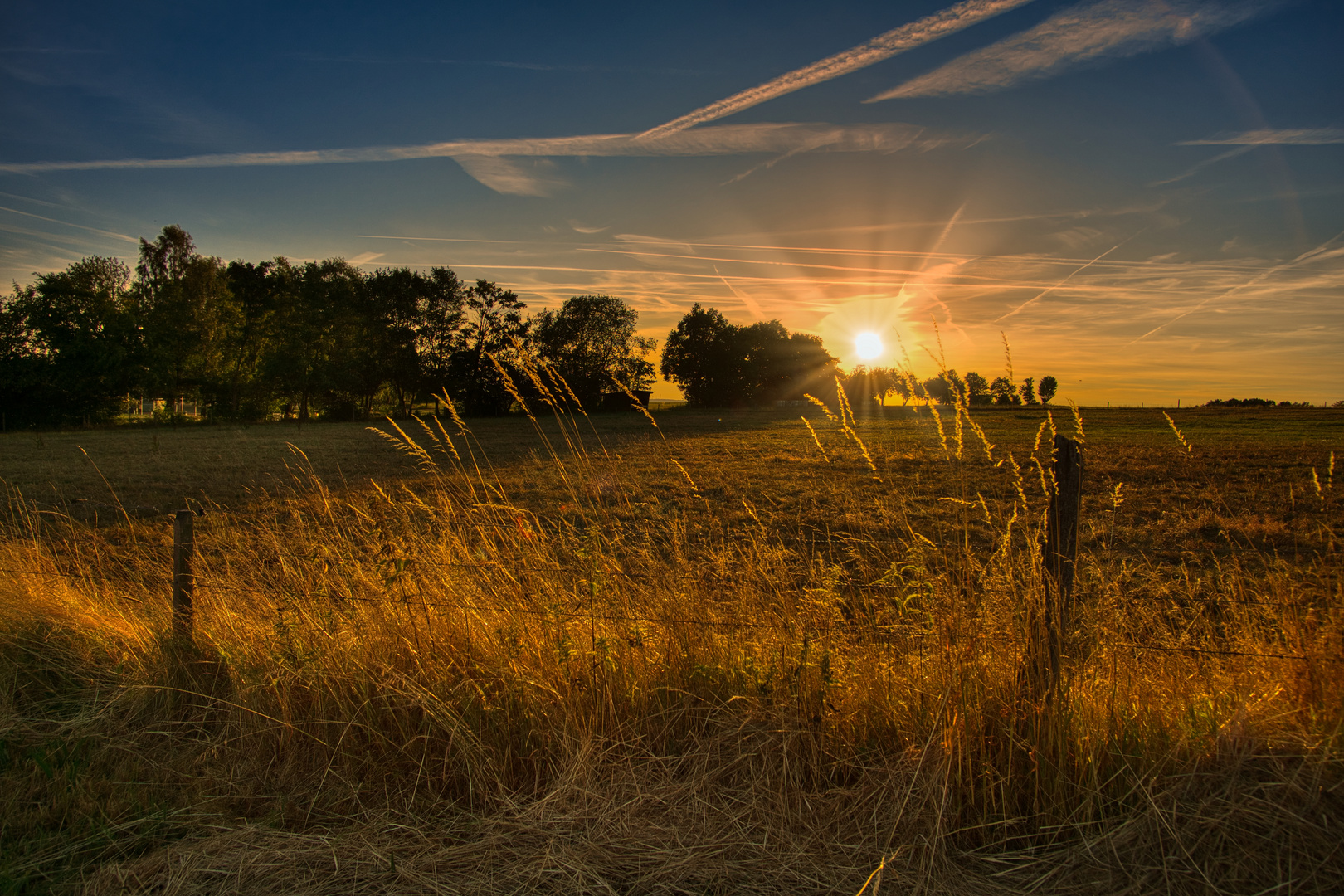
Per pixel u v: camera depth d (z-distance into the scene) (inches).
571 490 191.5
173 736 150.3
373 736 135.8
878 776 116.3
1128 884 95.4
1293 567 152.0
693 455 951.6
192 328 2240.4
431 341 2891.2
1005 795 108.7
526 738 131.2
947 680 121.6
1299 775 102.5
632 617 150.2
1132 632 148.9
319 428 1927.9
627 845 109.3
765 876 101.6
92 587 225.9
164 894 101.4
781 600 150.3
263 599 185.0
